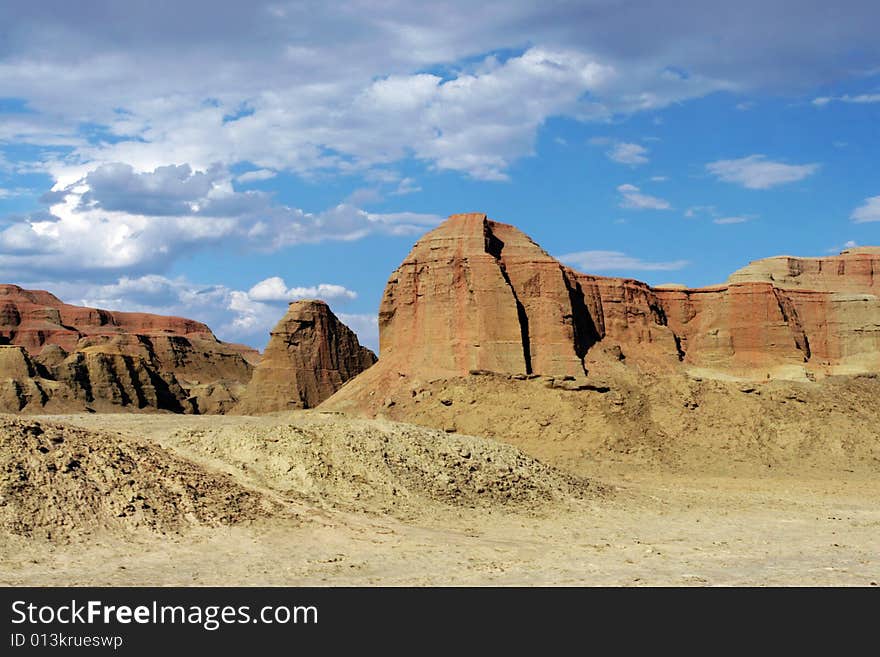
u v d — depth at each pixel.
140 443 59.44
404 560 48.56
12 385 156.50
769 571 49.38
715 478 94.94
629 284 131.50
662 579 46.22
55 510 47.41
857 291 144.62
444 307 120.38
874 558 54.44
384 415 113.94
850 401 116.56
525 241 129.62
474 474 66.81
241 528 51.25
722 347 128.62
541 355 117.94
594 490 72.94
